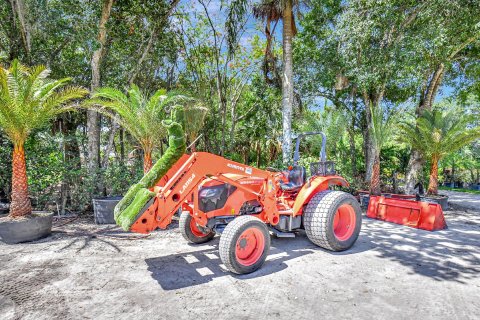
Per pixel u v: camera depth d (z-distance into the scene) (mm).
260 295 3400
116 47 11664
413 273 4039
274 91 14711
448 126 10641
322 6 12242
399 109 11422
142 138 7613
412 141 11328
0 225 5277
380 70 10297
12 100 5320
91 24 9023
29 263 4363
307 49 13125
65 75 11227
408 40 9797
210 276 3939
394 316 2951
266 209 4719
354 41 10367
